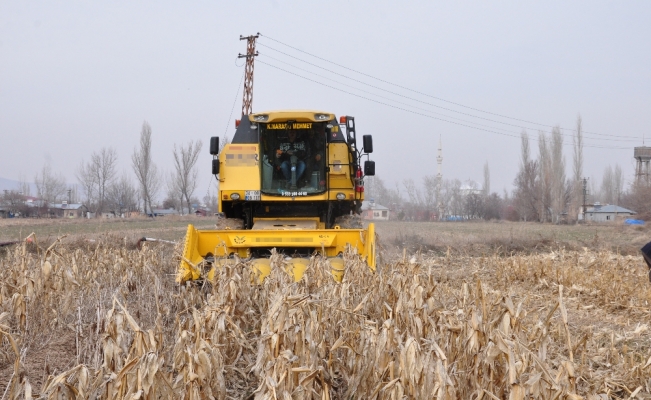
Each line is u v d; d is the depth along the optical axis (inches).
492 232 1226.0
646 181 2137.1
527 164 2576.3
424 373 187.2
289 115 458.6
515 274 569.9
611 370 271.7
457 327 222.7
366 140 474.6
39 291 325.7
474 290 260.5
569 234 1307.8
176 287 401.4
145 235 1040.2
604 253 718.5
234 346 260.5
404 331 241.9
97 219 2224.4
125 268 461.7
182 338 217.3
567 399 187.6
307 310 232.8
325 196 470.3
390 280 308.7
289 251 437.1
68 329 331.9
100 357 249.3
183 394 196.1
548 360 243.4
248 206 489.7
